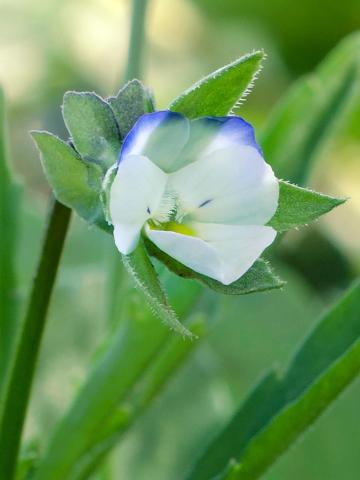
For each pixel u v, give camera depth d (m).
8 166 0.12
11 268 0.12
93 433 0.11
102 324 0.14
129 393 0.11
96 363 0.11
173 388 0.16
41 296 0.10
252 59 0.08
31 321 0.10
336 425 0.15
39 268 0.10
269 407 0.11
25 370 0.10
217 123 0.09
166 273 0.11
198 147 0.09
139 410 0.12
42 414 0.16
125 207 0.08
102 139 0.09
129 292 0.12
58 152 0.09
